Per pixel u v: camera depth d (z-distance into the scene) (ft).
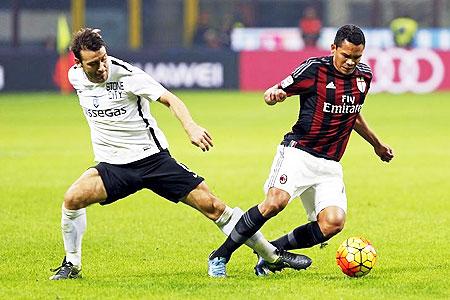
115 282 97.86
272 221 142.10
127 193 98.68
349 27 96.58
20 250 119.34
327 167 99.60
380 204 157.58
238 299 88.94
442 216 145.59
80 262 100.89
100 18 481.46
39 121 312.09
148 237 129.29
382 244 122.72
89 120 97.66
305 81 98.12
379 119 315.99
